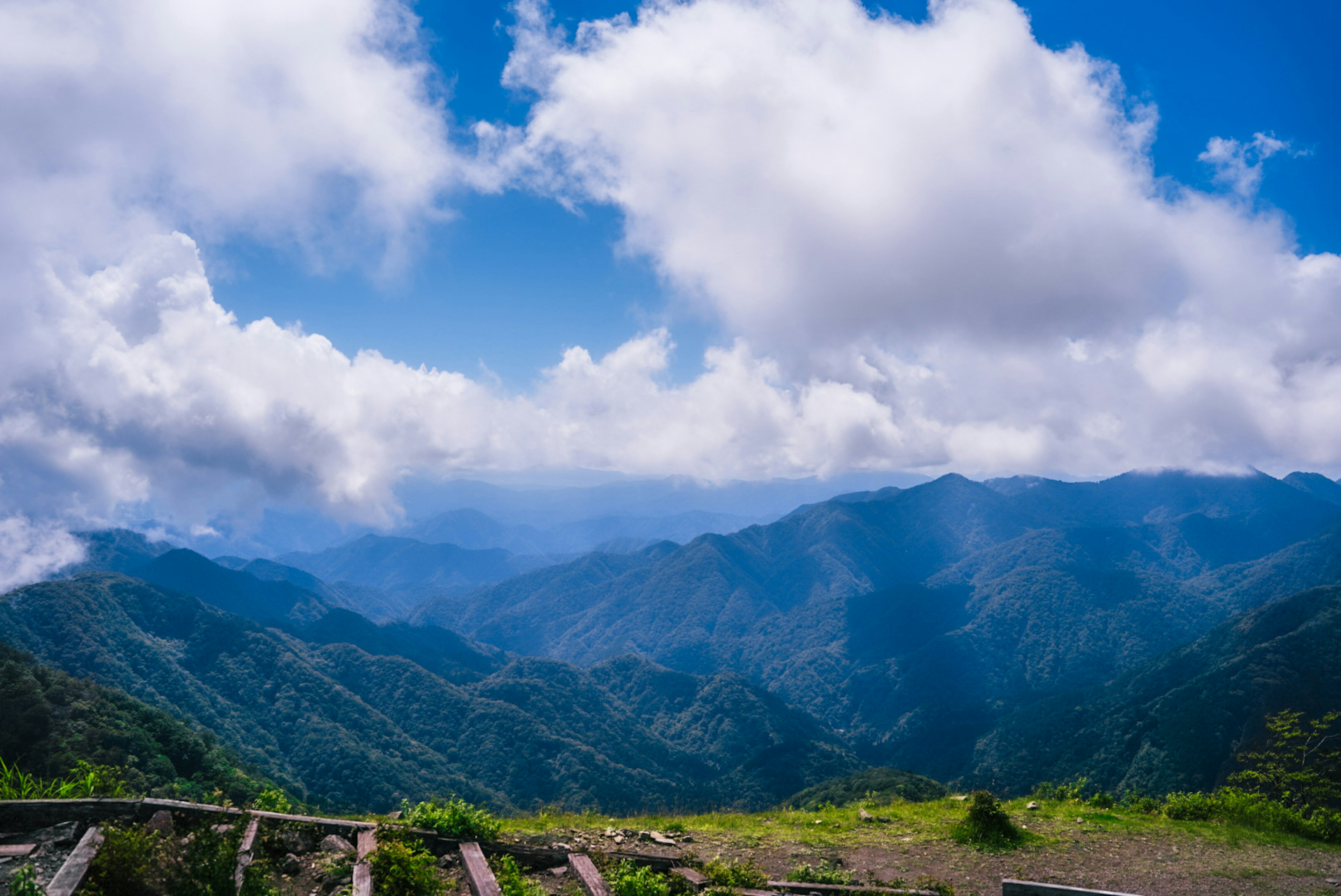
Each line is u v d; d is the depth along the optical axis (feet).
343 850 26.86
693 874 31.14
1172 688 583.17
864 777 250.37
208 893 19.83
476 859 26.86
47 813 24.59
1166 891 35.42
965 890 34.88
